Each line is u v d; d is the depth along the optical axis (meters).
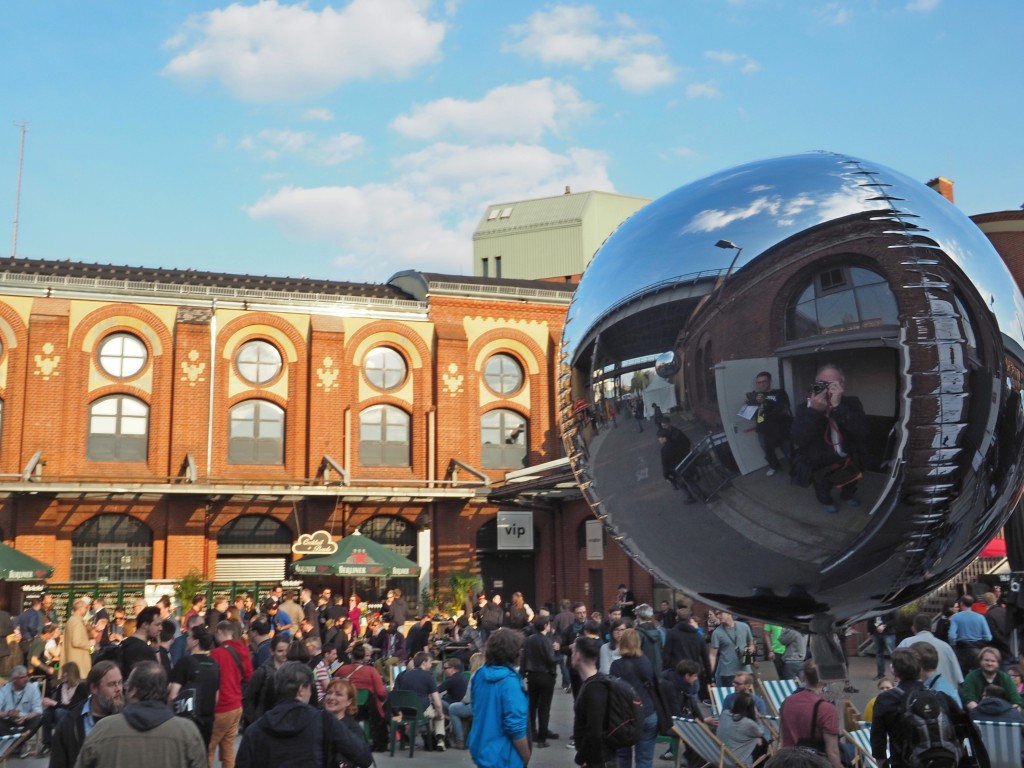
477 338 35.12
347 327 33.62
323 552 29.47
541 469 30.20
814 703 6.75
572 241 61.50
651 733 9.73
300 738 5.76
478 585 32.19
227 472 31.66
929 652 7.43
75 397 30.48
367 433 33.72
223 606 23.39
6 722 10.80
